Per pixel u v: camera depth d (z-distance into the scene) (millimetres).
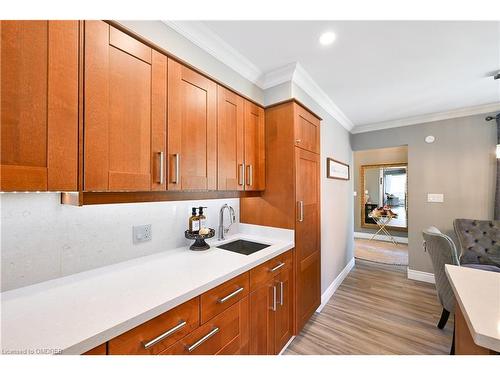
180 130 1263
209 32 1419
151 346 848
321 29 1409
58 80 816
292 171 1869
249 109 1839
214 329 1108
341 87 2252
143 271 1193
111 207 1271
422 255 3096
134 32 1056
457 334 982
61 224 1080
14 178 721
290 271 1838
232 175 1643
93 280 1069
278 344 1649
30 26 760
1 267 923
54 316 779
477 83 2162
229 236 2057
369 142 3568
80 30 875
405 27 1391
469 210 2799
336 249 2949
